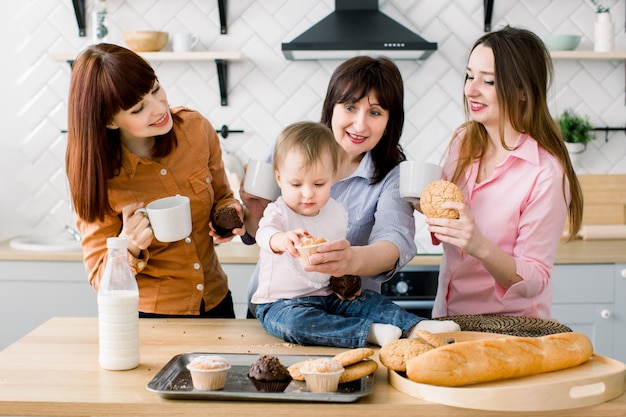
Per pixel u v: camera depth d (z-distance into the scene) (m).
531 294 1.82
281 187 1.76
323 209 1.81
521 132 1.93
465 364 1.29
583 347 1.39
